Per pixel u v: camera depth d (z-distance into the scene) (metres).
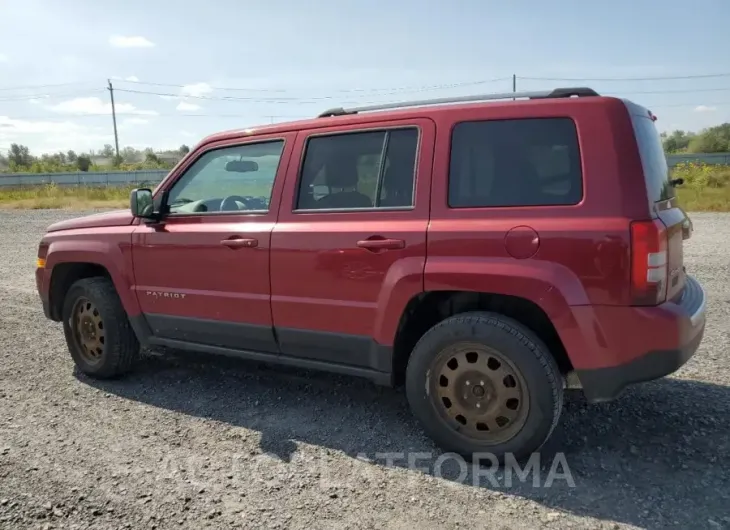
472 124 3.37
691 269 8.51
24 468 3.32
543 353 3.12
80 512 2.88
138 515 2.84
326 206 3.80
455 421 3.38
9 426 3.90
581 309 2.99
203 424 3.91
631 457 3.32
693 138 60.97
